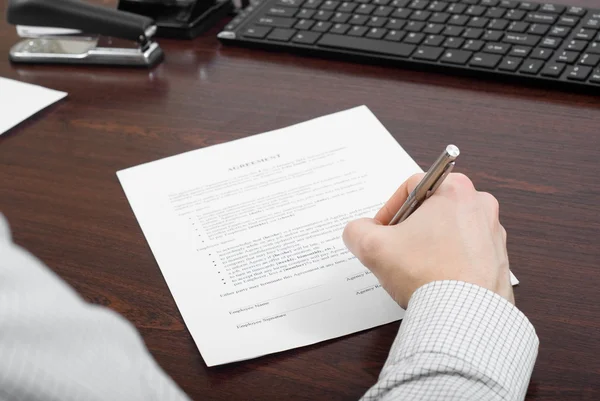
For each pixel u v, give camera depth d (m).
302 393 0.55
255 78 0.95
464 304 0.52
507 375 0.50
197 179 0.78
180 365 0.58
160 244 0.70
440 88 0.89
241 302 0.62
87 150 0.84
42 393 0.30
